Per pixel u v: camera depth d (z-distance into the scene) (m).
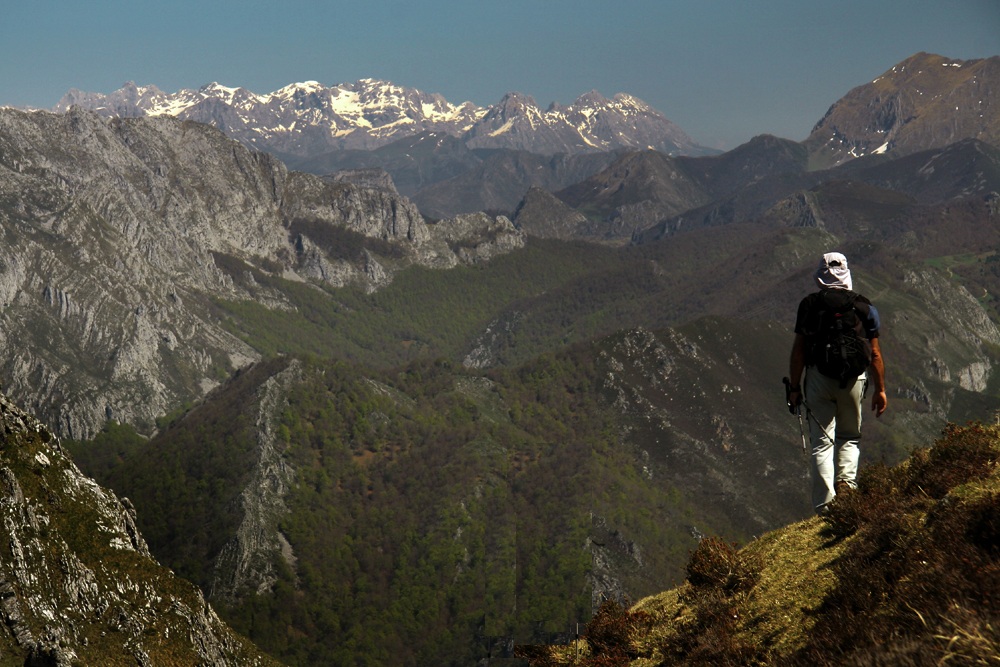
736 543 12.02
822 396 10.91
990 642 5.79
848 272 10.80
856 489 10.52
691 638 10.20
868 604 7.84
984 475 9.22
